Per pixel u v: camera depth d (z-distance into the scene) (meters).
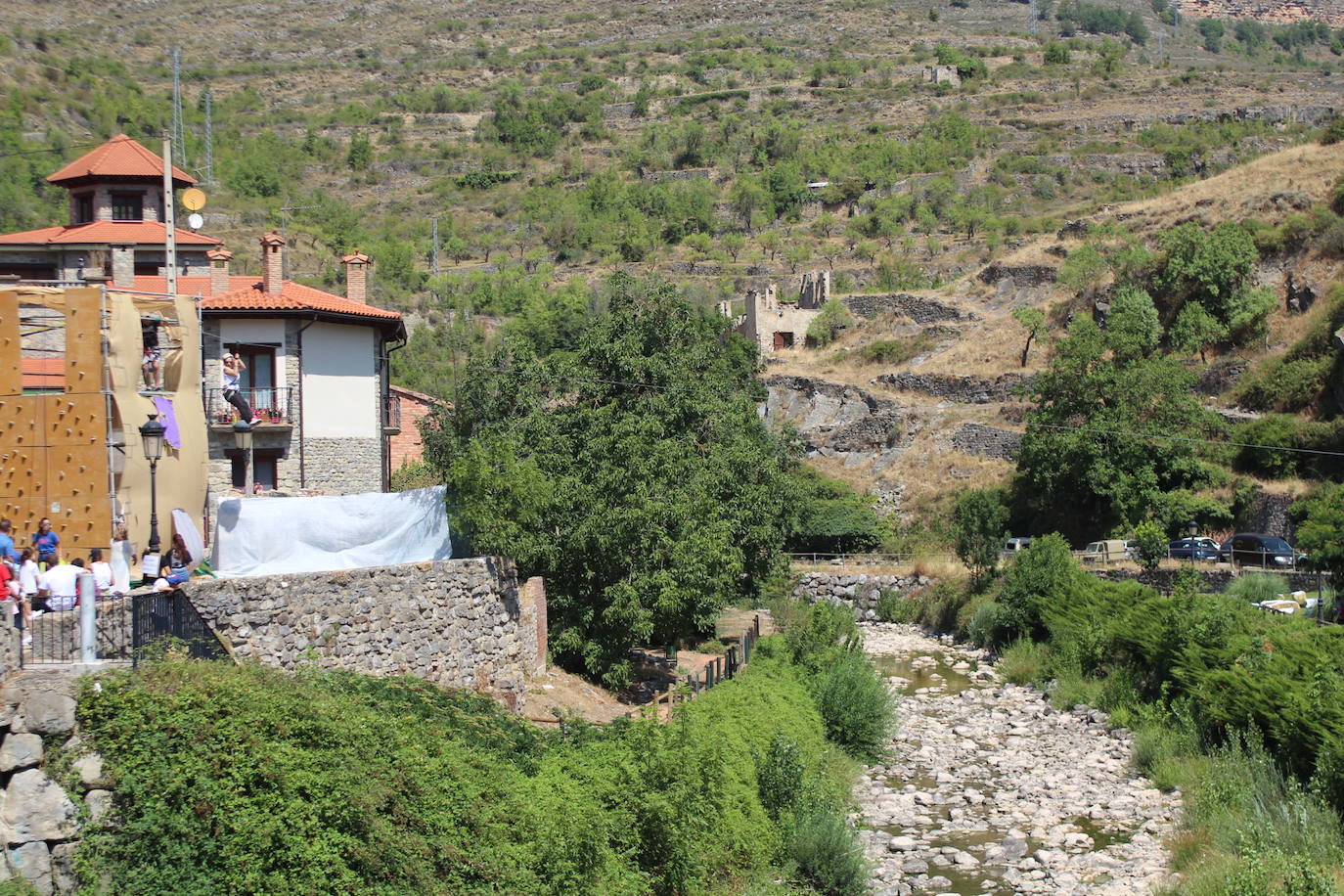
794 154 168.75
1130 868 23.81
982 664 47.47
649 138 179.88
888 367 90.88
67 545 22.53
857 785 30.12
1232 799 26.23
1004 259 95.81
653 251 140.50
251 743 16.38
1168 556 53.78
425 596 24.97
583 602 31.91
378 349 40.06
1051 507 64.69
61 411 22.95
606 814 19.95
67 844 14.87
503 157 185.75
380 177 177.88
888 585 61.91
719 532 34.38
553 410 37.03
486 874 17.42
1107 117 163.38
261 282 40.16
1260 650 31.97
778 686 34.16
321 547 24.70
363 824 16.62
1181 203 87.88
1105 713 37.22
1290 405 65.12
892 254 122.94
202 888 15.09
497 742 21.31
